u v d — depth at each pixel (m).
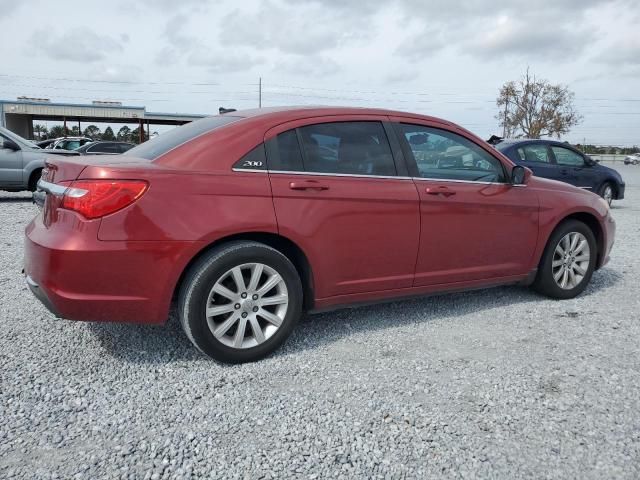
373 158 3.70
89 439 2.42
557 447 2.41
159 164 3.10
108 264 2.87
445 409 2.73
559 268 4.64
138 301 2.96
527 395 2.88
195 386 2.95
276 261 3.25
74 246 2.83
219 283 3.11
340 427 2.55
